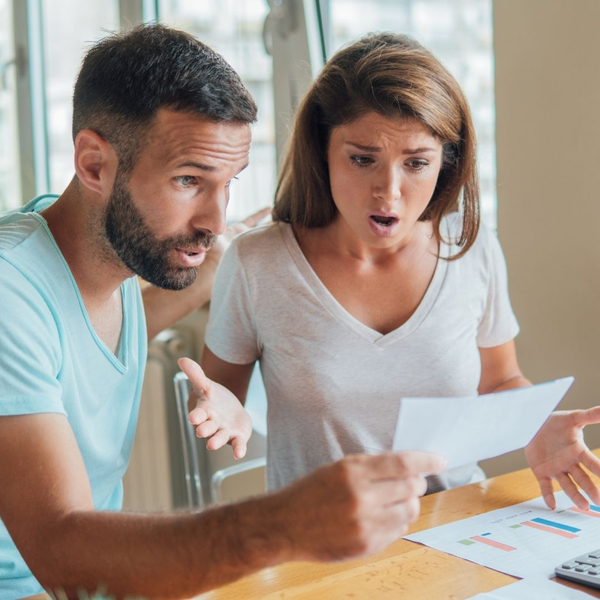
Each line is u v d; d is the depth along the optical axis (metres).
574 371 1.64
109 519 0.77
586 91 1.55
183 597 0.75
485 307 1.45
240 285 1.38
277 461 1.40
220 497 1.64
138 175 0.92
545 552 0.96
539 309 1.70
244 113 0.93
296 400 1.36
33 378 0.87
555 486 1.20
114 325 1.14
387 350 1.34
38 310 0.94
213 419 1.06
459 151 1.28
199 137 0.90
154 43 0.92
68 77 2.92
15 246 0.98
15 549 1.08
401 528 0.70
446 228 1.41
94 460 1.11
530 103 1.66
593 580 0.85
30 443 0.84
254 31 2.43
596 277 1.58
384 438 1.36
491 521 1.07
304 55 2.27
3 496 0.83
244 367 1.46
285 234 1.40
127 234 0.96
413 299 1.36
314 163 1.31
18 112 3.05
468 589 0.87
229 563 0.71
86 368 1.07
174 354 2.46
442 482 1.39
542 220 1.67
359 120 1.14
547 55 1.61
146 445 2.50
